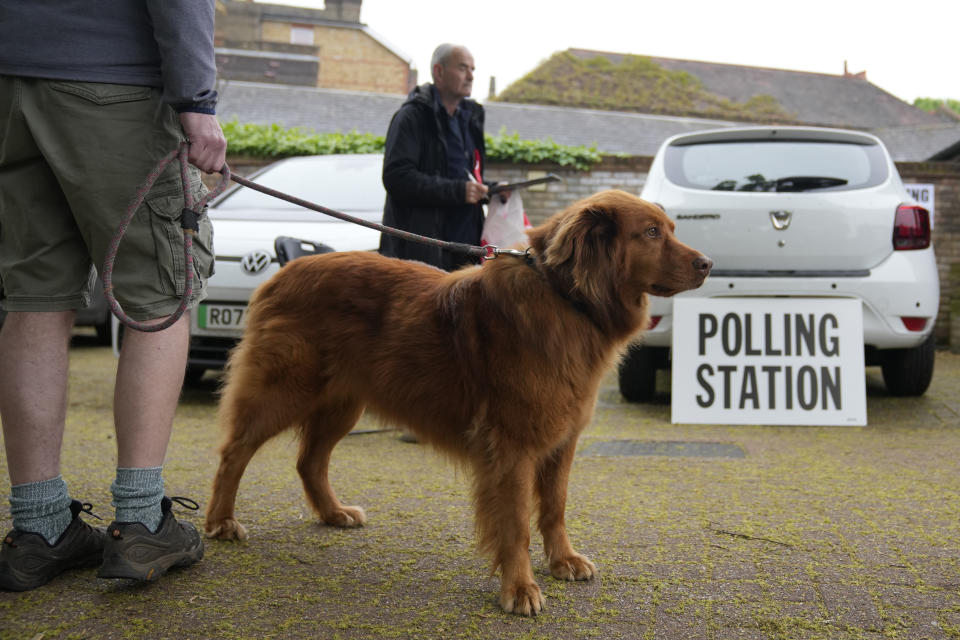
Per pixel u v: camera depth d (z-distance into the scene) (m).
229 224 5.52
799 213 5.19
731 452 4.46
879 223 5.18
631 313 2.65
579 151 9.70
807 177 5.34
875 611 2.29
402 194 4.26
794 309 5.30
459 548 2.85
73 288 2.39
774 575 2.58
